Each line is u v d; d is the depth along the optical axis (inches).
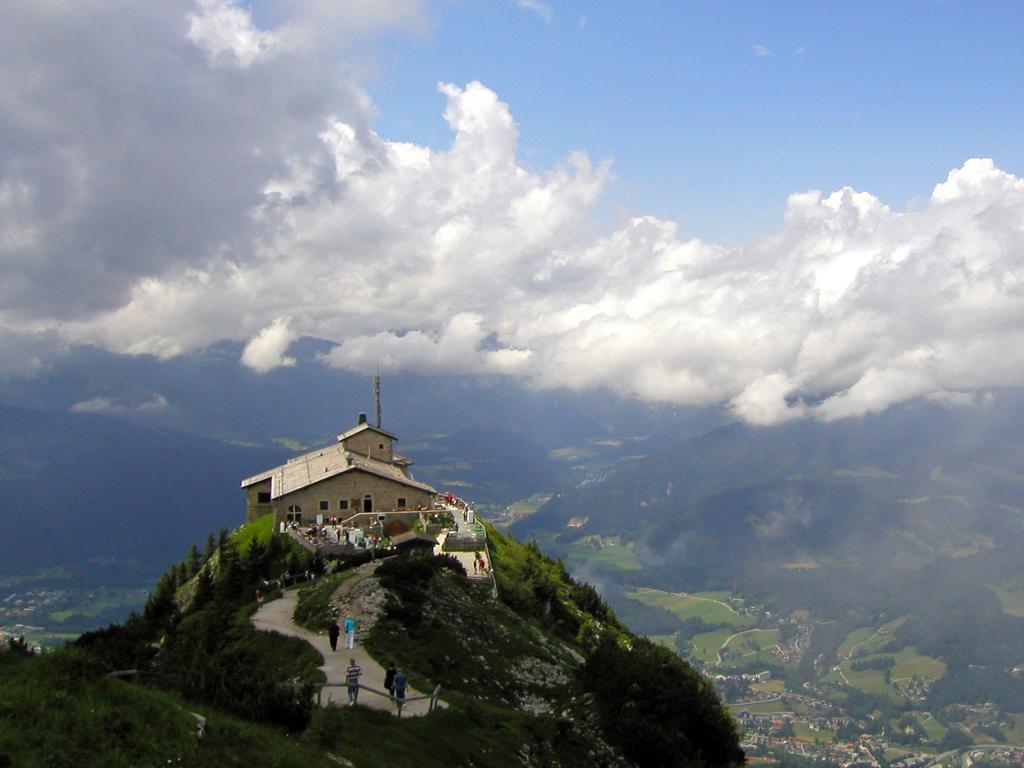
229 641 2635.3
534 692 2672.2
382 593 2800.2
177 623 3137.3
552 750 1982.0
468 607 3085.6
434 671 2412.6
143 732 1170.0
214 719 1337.4
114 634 2480.3
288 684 1701.5
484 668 2647.6
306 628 2687.0
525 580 4247.0
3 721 1077.1
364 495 4872.0
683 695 2532.0
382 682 2085.4
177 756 1158.3
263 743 1325.0
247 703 1542.8
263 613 2955.2
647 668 2591.0
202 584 3742.6
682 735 2389.3
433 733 1747.0
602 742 2206.0
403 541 4202.8
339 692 1951.3
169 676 1619.1
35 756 1040.2
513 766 1797.5
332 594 2888.8
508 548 4906.5
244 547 4603.8
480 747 1802.4
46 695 1150.3
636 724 2315.5
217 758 1205.1
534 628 3412.9
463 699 2063.2
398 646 2465.6
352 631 2411.4
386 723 1717.5
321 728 1528.1
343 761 1444.4
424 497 4950.8
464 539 4340.6
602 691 2497.5
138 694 1252.5
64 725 1112.2
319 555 3946.9
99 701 1185.4
